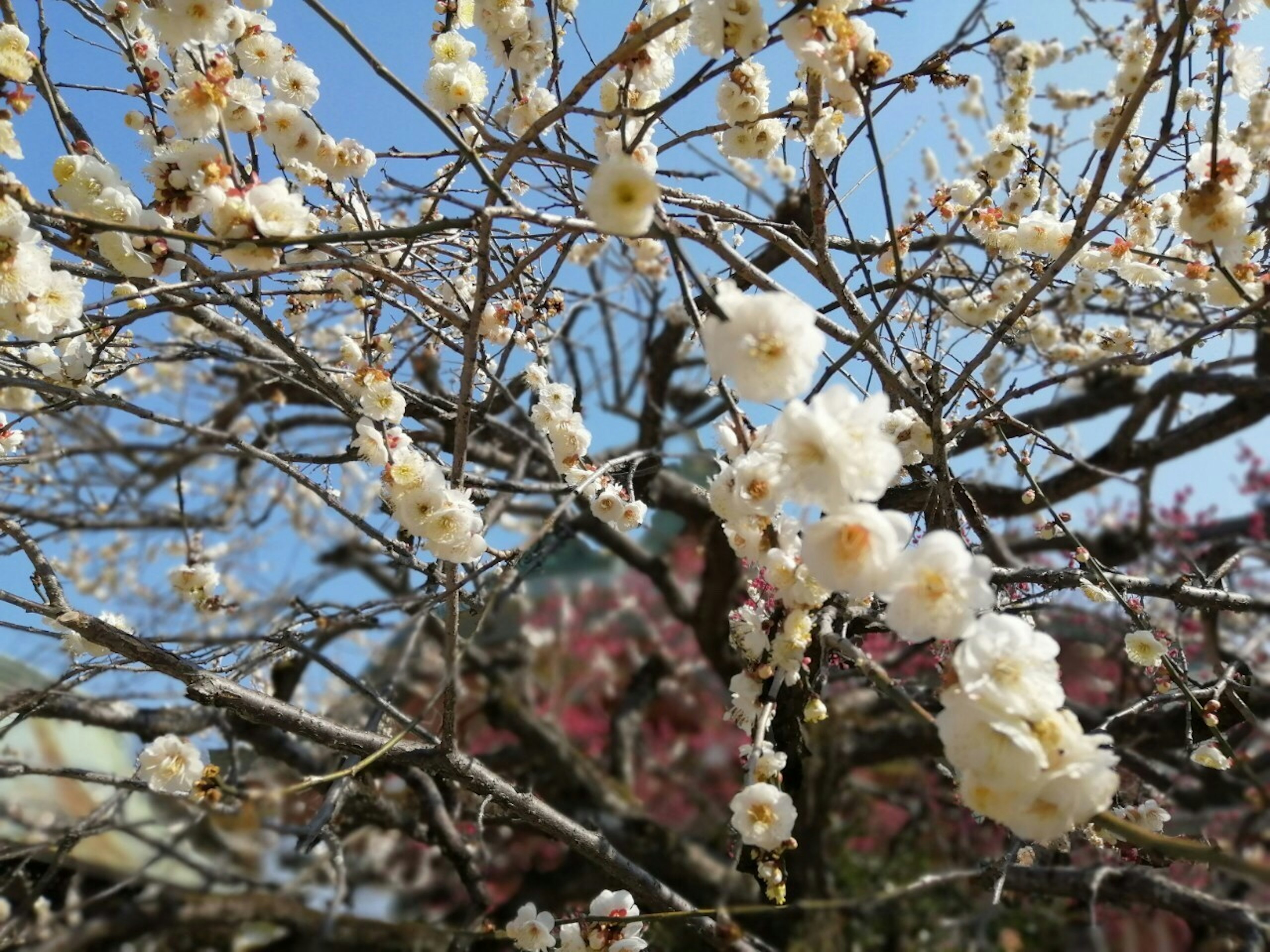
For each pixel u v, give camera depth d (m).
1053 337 3.01
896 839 5.93
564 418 2.21
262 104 1.96
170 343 2.60
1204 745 2.08
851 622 2.21
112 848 3.18
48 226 1.91
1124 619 3.36
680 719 7.18
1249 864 1.00
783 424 1.29
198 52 2.02
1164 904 2.88
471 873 3.45
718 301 1.29
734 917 3.83
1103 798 1.09
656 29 1.46
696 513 4.37
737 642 1.95
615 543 5.03
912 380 2.21
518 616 6.39
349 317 4.30
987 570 1.20
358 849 4.94
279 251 1.65
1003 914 5.18
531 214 1.43
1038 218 2.37
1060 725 1.12
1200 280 2.07
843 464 1.21
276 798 1.46
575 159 1.76
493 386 2.43
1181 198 1.88
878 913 5.28
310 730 1.99
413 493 1.79
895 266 1.73
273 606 2.86
